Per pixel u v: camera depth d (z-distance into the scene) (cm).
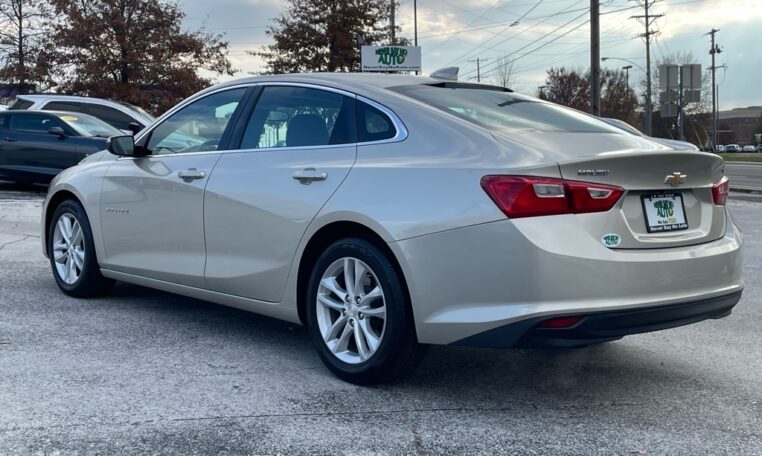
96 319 514
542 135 373
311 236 397
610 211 340
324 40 3431
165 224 488
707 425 345
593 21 2431
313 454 305
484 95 442
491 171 341
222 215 446
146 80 2792
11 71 2816
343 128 412
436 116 384
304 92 442
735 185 2302
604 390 393
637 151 356
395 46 3425
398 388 387
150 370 406
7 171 1330
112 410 346
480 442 320
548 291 325
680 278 354
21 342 452
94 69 2692
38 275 661
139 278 517
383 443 317
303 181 407
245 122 463
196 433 322
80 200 555
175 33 2855
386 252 369
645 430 338
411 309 362
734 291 386
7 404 350
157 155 511
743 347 476
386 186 370
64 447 305
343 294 391
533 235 326
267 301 429
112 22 2734
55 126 1321
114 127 1442
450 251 342
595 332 330
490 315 333
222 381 391
